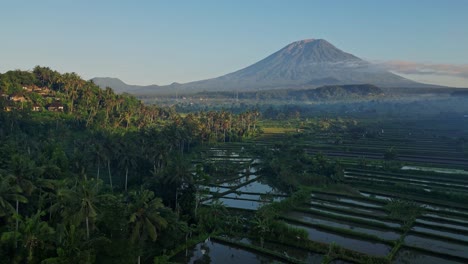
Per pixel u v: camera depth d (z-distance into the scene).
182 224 67.69
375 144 199.25
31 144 113.38
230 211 89.50
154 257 61.53
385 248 70.25
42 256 47.75
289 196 104.81
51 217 63.81
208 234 74.38
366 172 136.25
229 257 66.12
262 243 70.06
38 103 189.00
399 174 133.88
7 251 47.25
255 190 115.06
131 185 103.19
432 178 127.25
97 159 96.88
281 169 128.38
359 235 75.00
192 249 68.94
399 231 79.38
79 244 47.28
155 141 115.69
